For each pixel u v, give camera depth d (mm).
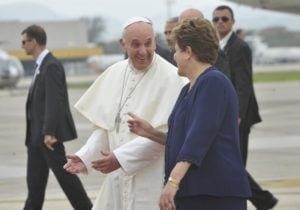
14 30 88875
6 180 11547
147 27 5223
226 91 4570
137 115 5254
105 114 5418
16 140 17500
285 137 16312
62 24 95375
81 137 17297
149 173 5227
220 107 4531
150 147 5109
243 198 4598
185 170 4504
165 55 8195
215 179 4547
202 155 4492
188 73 4715
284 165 12180
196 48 4664
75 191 8258
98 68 81438
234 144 4609
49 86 8086
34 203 8461
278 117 21453
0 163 13523
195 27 4672
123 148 5125
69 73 84688
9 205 9531
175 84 5219
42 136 8172
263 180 10781
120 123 5355
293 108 24656
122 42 5410
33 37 8188
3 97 37344
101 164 5113
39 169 8391
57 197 9859
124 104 5340
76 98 32656
